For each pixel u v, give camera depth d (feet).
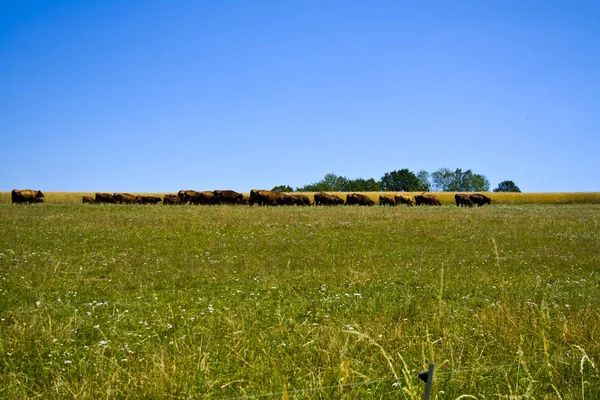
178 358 22.61
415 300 37.55
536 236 81.82
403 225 93.20
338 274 50.96
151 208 117.60
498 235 82.48
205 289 44.11
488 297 39.81
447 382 20.33
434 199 212.02
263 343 26.21
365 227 88.79
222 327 29.53
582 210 148.15
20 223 80.59
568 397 19.38
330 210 123.85
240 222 89.66
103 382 20.40
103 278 48.57
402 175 501.15
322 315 33.12
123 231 76.69
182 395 19.02
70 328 29.27
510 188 545.03
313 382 20.18
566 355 23.59
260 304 37.81
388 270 53.62
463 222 99.86
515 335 25.85
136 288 44.55
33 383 21.04
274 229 83.71
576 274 52.49
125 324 31.40
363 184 500.33
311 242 71.51
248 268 54.03
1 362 23.98
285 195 185.06
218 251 64.23
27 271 47.96
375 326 27.86
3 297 39.19
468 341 25.54
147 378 20.07
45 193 266.36
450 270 53.83
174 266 54.03
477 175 515.09
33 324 28.25
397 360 23.12
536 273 52.65
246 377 21.42
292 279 48.57
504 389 20.24
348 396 18.57
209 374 21.30
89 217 92.27
